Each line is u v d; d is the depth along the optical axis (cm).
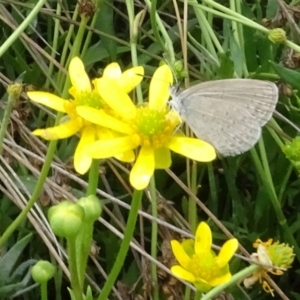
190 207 11
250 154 12
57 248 11
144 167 7
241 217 12
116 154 7
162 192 12
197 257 7
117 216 12
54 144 8
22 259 12
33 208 11
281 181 12
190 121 9
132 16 12
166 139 7
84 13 9
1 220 11
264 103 8
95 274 12
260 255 8
